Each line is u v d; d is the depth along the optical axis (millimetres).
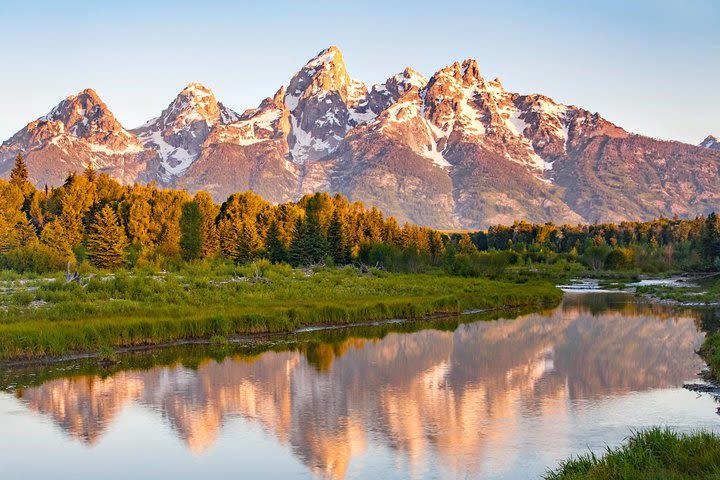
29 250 68812
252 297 52594
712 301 68062
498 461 19453
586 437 21578
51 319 37500
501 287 76062
